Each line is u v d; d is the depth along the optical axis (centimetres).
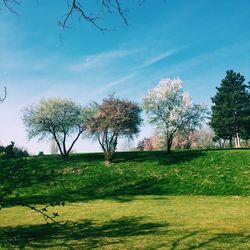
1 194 671
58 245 1881
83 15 675
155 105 6719
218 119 9344
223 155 5947
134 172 5400
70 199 4097
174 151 6856
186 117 6694
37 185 4875
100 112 6081
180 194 4403
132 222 2573
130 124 5997
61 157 6788
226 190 4444
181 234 2119
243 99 9350
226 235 2072
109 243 1920
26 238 2066
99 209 3291
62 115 7088
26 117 7200
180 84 6788
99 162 6134
